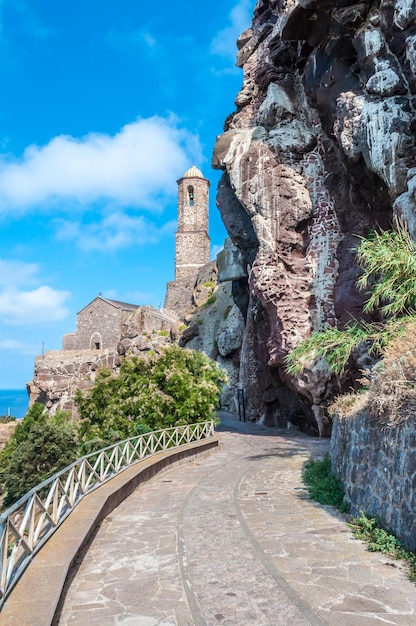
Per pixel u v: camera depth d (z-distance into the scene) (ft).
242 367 97.50
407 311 35.22
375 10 49.65
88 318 172.96
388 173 45.32
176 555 19.15
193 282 197.16
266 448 54.54
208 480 36.27
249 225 74.69
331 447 34.91
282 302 61.87
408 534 18.08
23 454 57.67
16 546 15.26
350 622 12.93
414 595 14.60
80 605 14.80
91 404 58.70
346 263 59.31
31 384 151.12
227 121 80.79
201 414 57.62
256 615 13.57
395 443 20.31
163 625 13.28
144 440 43.16
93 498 25.91
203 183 216.13
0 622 11.95
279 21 71.41
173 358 60.34
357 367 55.16
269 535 21.33
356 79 53.67
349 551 18.76
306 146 65.26
